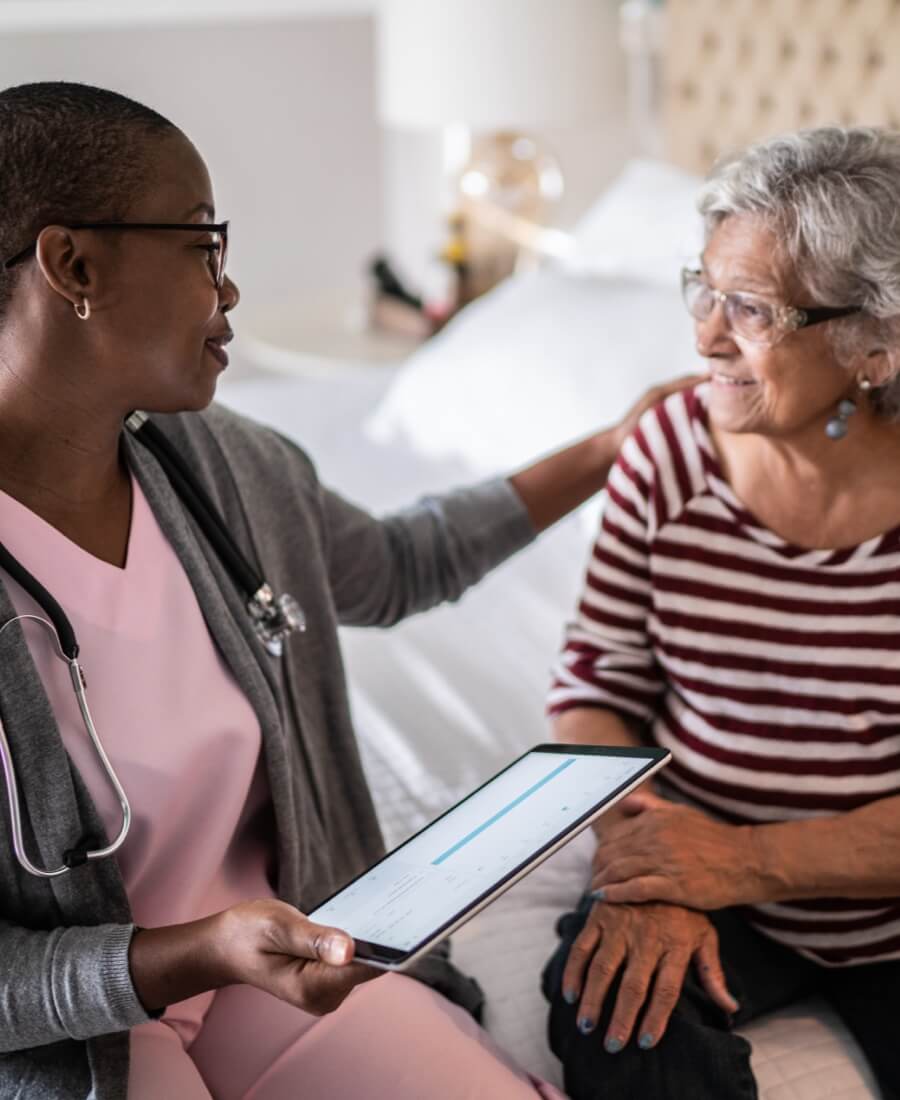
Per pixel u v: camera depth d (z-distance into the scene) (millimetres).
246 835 1256
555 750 1193
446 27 2965
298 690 1322
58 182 1017
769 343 1235
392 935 959
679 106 2822
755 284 1228
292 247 4062
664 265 2463
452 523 1467
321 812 1331
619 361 2260
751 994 1302
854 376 1270
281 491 1318
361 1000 1195
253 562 1270
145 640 1139
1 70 3547
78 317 1043
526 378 2355
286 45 3879
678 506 1346
